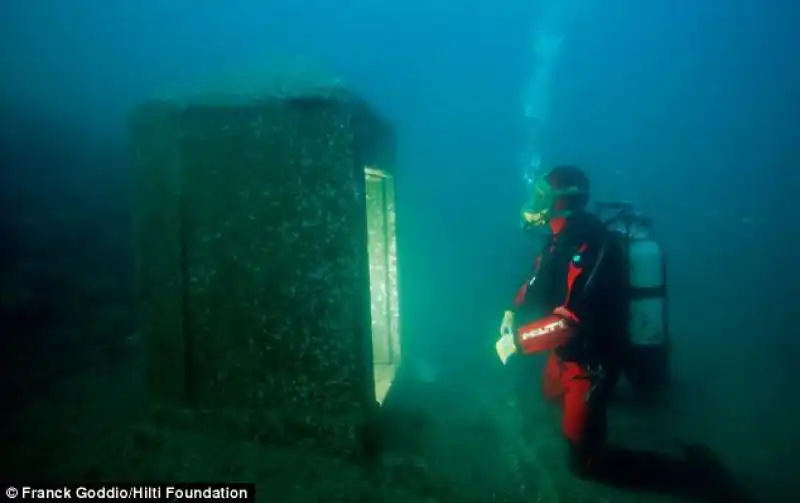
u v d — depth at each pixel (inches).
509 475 114.7
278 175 110.7
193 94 112.0
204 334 114.5
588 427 114.3
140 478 99.6
